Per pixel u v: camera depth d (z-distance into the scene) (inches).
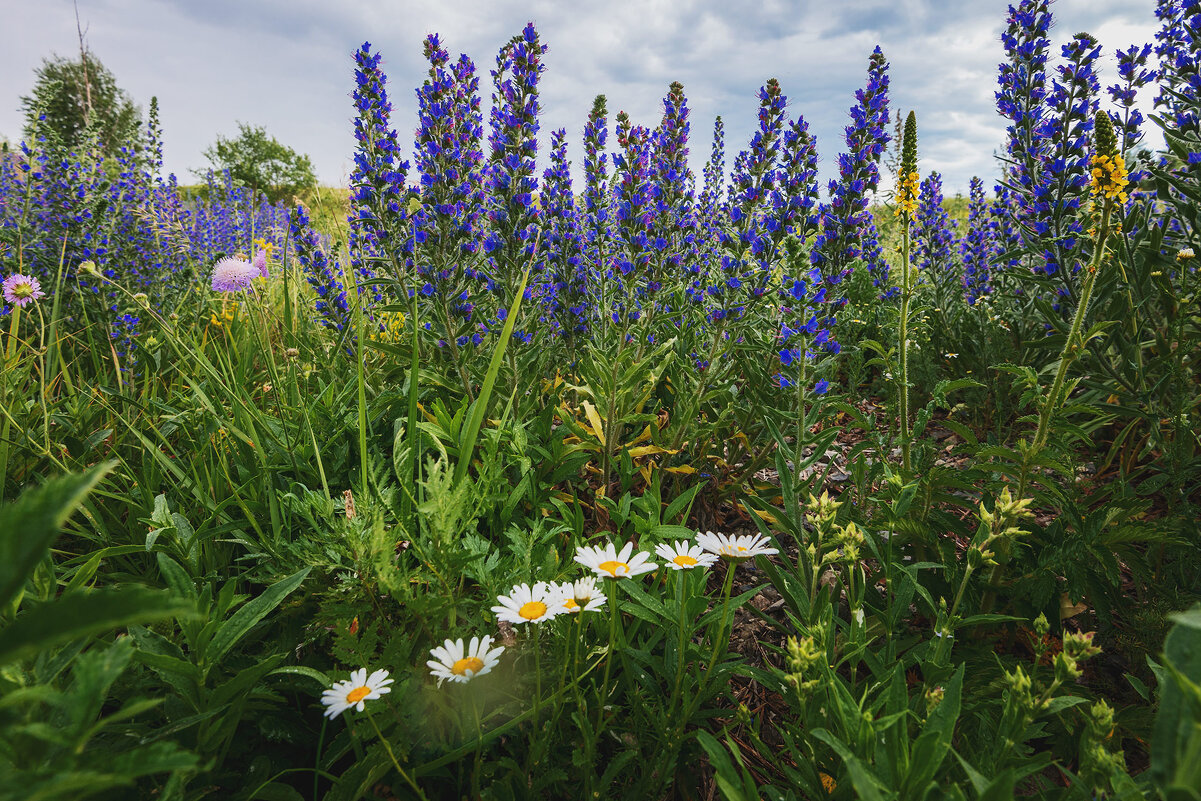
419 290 115.6
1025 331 145.2
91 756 27.0
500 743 53.8
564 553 75.4
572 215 134.6
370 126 119.4
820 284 98.9
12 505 21.3
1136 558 59.7
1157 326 110.1
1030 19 124.3
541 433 98.0
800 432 84.5
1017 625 65.7
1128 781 35.4
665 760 51.1
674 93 133.0
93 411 93.1
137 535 68.3
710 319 109.0
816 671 48.4
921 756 35.5
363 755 49.2
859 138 112.7
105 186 179.0
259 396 109.0
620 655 54.9
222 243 280.7
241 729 51.6
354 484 73.5
